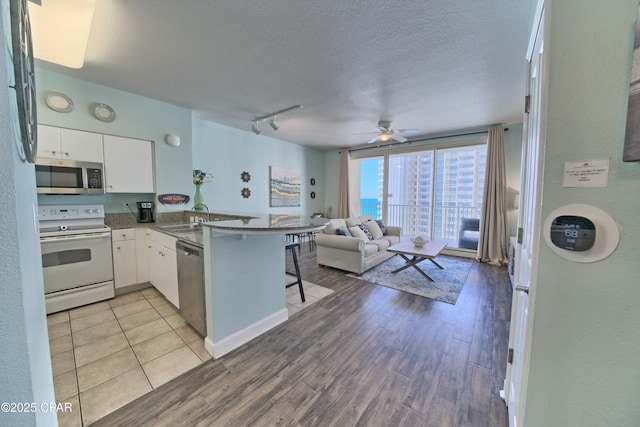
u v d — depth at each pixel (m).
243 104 3.28
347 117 3.82
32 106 0.77
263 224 1.75
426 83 2.65
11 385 0.52
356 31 1.80
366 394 1.51
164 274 2.56
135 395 1.49
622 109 0.62
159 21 1.70
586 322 0.70
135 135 2.98
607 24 0.63
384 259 4.39
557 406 0.76
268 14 1.63
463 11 1.60
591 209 0.66
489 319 2.42
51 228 2.47
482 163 4.88
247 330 2.05
